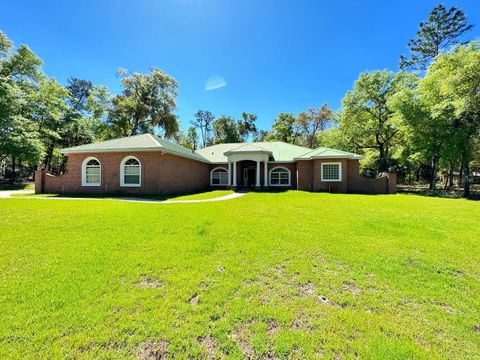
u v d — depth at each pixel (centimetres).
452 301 336
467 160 1989
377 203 1233
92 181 1786
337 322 285
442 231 687
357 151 3200
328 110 4244
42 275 395
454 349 243
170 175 1828
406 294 352
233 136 5181
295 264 453
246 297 340
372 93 2750
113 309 304
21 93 2314
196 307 311
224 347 245
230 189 2161
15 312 294
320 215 901
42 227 684
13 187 2398
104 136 3438
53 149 3228
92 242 563
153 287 364
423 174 4194
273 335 262
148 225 722
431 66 2042
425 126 2147
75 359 226
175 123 3534
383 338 258
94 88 3259
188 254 498
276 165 2441
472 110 1772
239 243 572
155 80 3300
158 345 246
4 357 225
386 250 531
